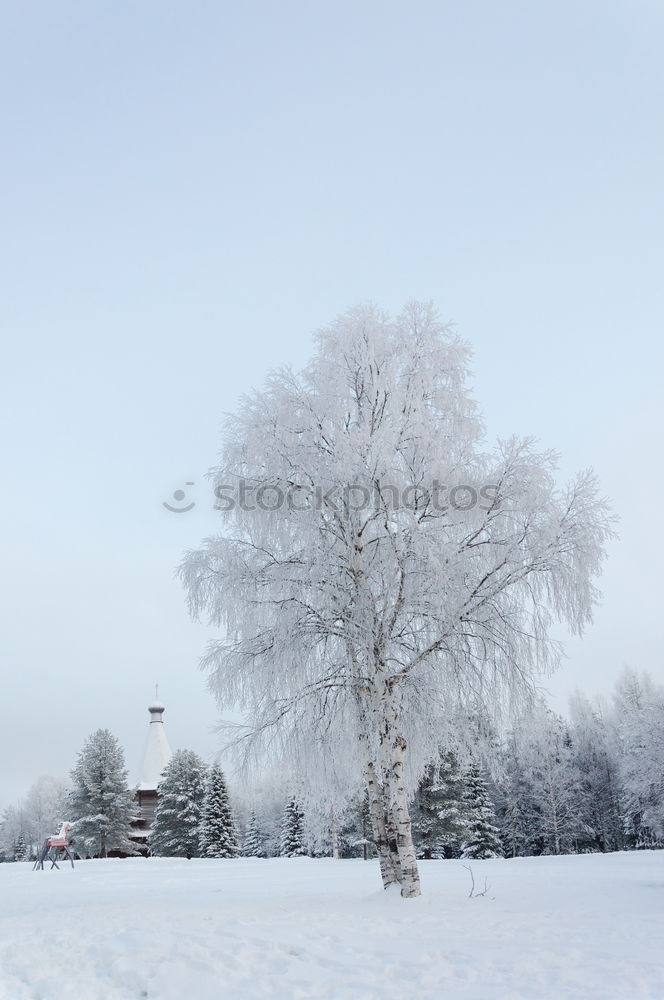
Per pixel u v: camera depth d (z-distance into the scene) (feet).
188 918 37.73
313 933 33.09
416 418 49.03
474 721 51.06
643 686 273.75
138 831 221.46
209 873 95.04
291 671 49.16
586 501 48.47
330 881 74.08
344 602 48.73
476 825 164.04
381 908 42.47
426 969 26.43
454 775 146.51
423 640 49.52
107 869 109.29
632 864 88.33
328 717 51.88
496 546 47.73
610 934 32.63
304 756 51.21
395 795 46.93
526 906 42.96
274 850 236.22
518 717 49.21
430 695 50.49
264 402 51.96
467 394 53.72
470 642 49.01
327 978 25.21
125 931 32.63
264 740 50.44
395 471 47.50
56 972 26.35
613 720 244.22
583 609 47.44
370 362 51.70
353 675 49.55
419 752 52.19
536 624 48.44
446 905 43.60
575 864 91.25
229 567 50.65
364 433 46.75
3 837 353.51
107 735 201.67
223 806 193.98
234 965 26.84
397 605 48.47
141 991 24.53
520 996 22.58
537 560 47.32
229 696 50.60
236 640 51.29
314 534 48.08
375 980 25.05
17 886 79.87
